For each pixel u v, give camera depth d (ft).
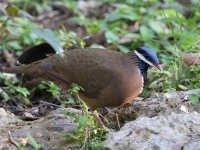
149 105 33.81
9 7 36.01
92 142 29.99
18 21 57.93
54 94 40.70
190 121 30.19
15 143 30.27
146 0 64.69
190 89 37.32
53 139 31.42
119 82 33.73
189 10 65.46
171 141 28.27
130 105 34.63
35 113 40.52
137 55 34.96
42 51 43.93
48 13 65.41
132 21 62.08
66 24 62.75
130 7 62.13
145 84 38.93
